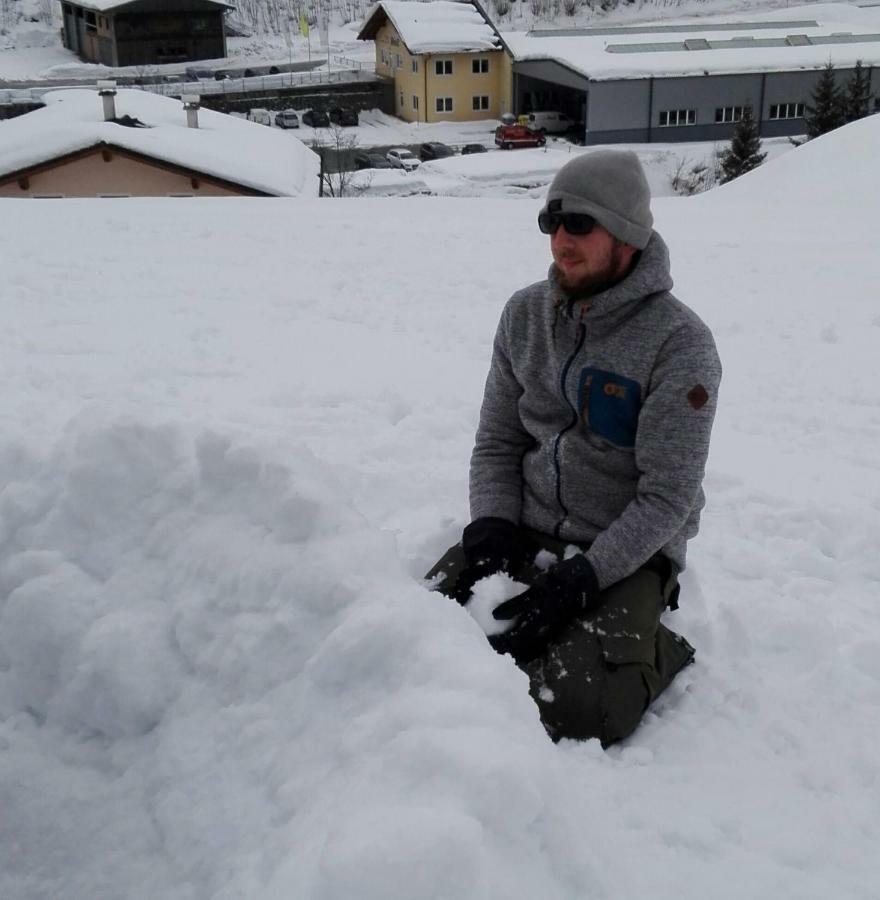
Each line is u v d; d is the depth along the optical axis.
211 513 2.27
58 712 2.20
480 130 51.44
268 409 4.79
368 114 54.88
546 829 1.60
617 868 1.74
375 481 3.86
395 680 1.83
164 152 23.81
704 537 3.73
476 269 8.45
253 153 26.64
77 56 63.81
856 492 4.24
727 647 2.86
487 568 2.56
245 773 1.88
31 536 2.36
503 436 2.81
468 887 1.41
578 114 50.03
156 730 2.09
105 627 2.18
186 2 59.91
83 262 8.05
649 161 43.94
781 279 8.62
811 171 17.11
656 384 2.47
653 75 46.38
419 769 1.59
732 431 5.03
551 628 2.42
